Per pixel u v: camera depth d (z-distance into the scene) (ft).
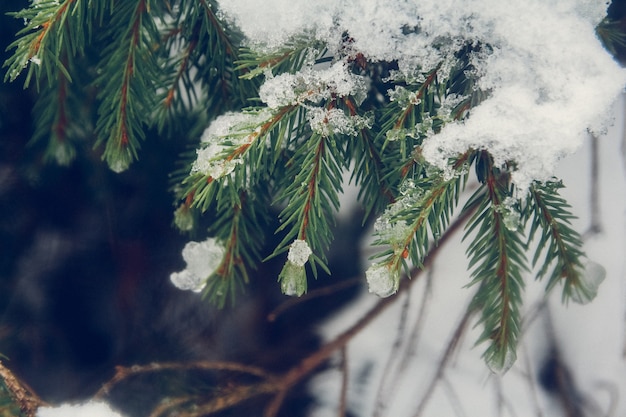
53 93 2.46
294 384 3.42
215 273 2.31
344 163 2.10
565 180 3.37
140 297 3.06
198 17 2.23
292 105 2.04
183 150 2.64
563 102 1.95
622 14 2.39
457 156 2.02
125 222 2.91
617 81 1.94
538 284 3.10
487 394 3.74
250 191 2.31
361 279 3.30
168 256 2.99
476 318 3.26
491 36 2.00
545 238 2.07
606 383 3.52
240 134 2.01
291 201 2.05
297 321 3.37
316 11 2.01
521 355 3.71
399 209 2.03
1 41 2.54
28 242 2.93
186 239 2.97
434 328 3.77
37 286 2.98
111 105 2.19
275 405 3.12
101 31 2.30
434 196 2.03
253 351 3.23
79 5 2.08
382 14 1.99
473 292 3.65
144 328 3.08
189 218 2.36
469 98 2.04
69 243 2.94
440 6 1.98
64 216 2.90
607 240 3.34
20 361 2.96
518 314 2.07
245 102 2.26
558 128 1.95
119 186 2.82
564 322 3.64
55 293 3.00
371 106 2.20
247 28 2.04
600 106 1.94
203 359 3.10
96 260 2.98
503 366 2.06
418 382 3.76
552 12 1.97
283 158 2.27
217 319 3.19
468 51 2.04
